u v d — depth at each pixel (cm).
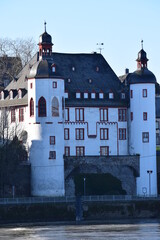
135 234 16588
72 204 18662
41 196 19988
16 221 18312
